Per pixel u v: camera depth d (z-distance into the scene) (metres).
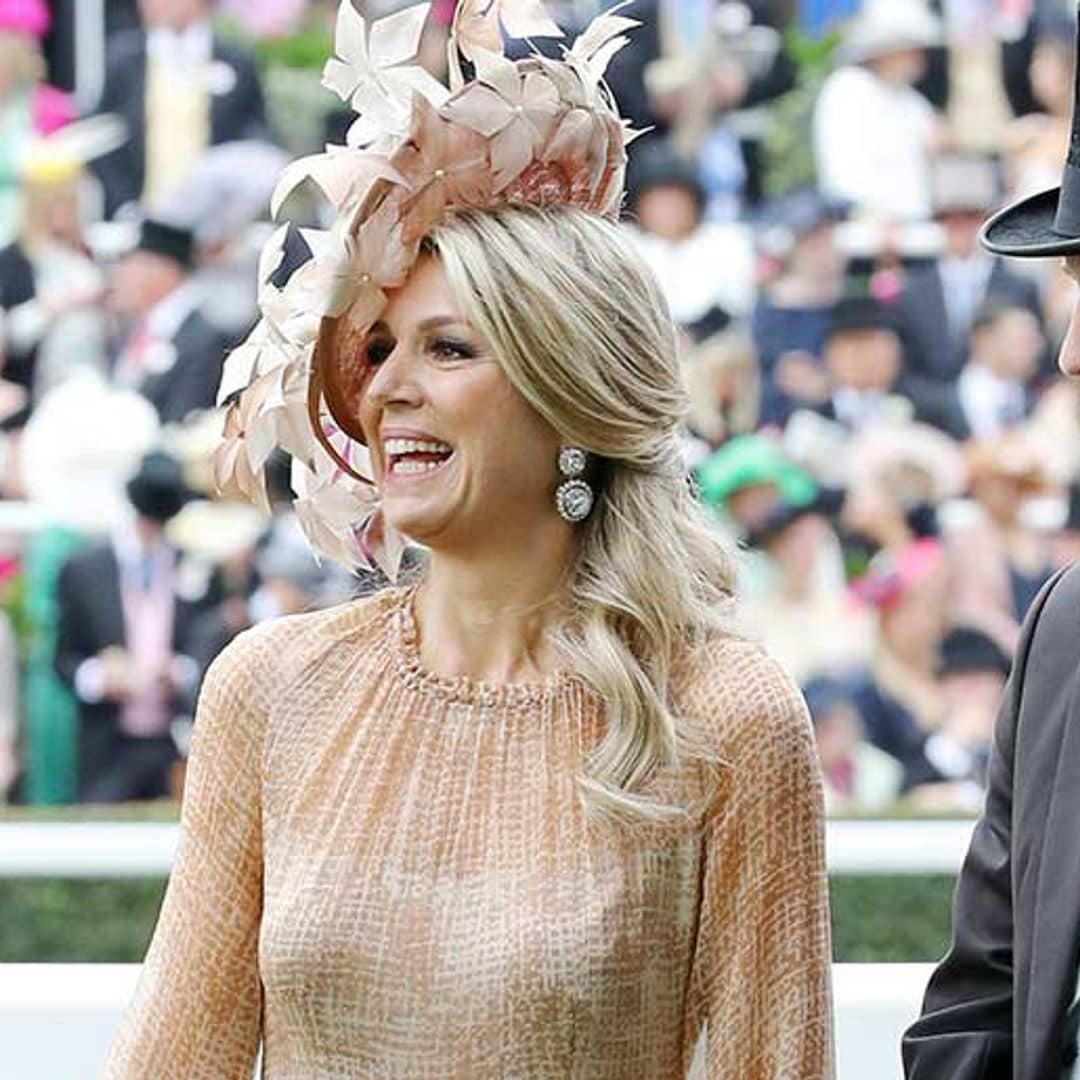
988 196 27.50
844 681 25.69
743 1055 9.44
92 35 27.73
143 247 26.91
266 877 9.61
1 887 22.53
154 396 26.42
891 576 26.09
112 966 14.48
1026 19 27.91
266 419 9.98
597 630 9.58
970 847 10.14
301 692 9.76
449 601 9.79
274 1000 9.47
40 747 25.02
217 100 27.62
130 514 25.70
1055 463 26.48
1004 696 10.11
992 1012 9.95
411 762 9.60
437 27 26.38
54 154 27.19
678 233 27.25
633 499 9.71
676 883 9.40
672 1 27.67
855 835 15.08
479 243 9.34
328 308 9.52
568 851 9.35
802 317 26.95
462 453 9.45
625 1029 9.29
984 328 26.84
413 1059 9.27
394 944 9.30
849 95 27.58
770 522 26.30
